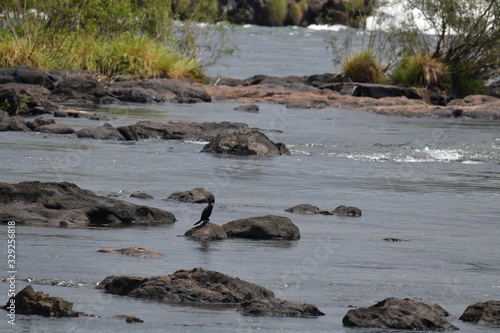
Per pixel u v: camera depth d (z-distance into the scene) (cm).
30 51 9894
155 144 6103
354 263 2884
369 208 4075
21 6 10538
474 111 9581
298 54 19550
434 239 3394
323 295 2441
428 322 2150
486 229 3672
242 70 15388
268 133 7162
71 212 3375
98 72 10600
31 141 5806
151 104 9381
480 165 5906
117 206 3450
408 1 12888
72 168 4756
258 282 2547
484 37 12275
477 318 2245
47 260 2653
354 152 6250
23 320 2034
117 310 2164
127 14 11269
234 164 5334
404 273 2772
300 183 4756
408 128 8088
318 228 3512
